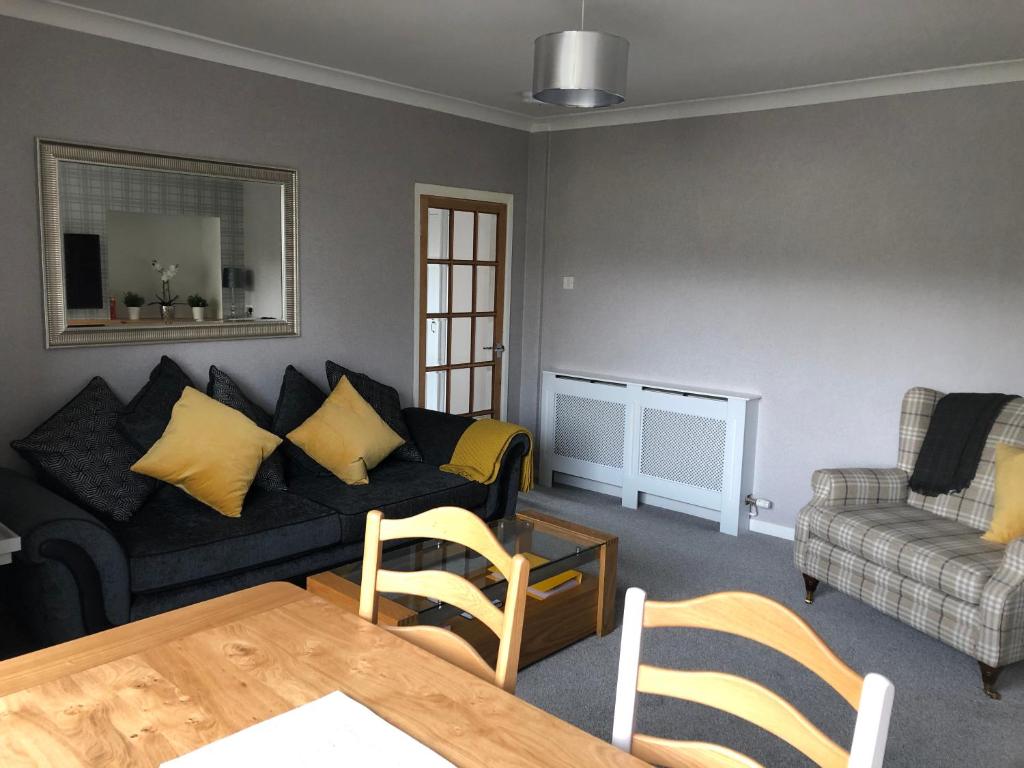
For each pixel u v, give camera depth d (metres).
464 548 3.42
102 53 3.56
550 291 5.83
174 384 3.78
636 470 5.30
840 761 1.13
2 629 3.18
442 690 1.35
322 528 3.51
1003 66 3.91
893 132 4.30
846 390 4.59
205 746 1.16
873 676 1.06
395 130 4.82
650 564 4.31
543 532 3.57
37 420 3.55
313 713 1.25
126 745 1.16
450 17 3.41
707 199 5.02
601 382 5.45
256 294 4.27
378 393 4.57
